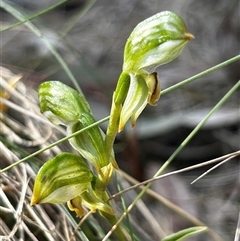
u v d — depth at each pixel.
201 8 0.26
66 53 0.21
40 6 0.27
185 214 0.14
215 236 0.14
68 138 0.10
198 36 0.25
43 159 0.15
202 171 0.19
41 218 0.13
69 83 0.21
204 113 0.20
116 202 0.16
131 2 0.27
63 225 0.13
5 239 0.11
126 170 0.18
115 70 0.23
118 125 0.10
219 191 0.18
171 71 0.23
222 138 0.19
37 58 0.22
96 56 0.24
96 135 0.10
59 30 0.26
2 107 0.16
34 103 0.16
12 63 0.22
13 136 0.15
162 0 0.27
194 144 0.20
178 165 0.19
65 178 0.09
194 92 0.21
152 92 0.09
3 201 0.13
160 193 0.18
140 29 0.09
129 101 0.09
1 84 0.16
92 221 0.13
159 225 0.16
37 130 0.15
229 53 0.23
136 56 0.09
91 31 0.26
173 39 0.08
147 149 0.20
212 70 0.10
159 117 0.20
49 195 0.09
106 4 0.27
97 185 0.10
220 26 0.25
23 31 0.23
